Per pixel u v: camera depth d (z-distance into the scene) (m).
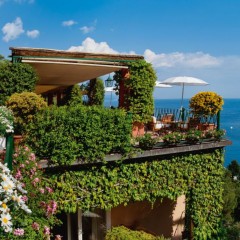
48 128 8.20
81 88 20.92
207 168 11.16
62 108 8.60
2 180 4.62
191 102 12.19
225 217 23.17
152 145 9.70
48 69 13.30
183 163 10.59
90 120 8.59
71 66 12.26
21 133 8.65
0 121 6.77
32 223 6.40
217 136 11.03
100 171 9.16
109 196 9.34
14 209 5.12
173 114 13.95
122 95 12.19
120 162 9.25
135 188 9.77
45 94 27.89
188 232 11.47
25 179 6.86
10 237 5.30
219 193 11.52
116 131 9.02
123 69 12.01
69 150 8.35
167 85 18.22
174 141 10.08
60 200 8.64
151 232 11.35
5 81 9.88
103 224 10.82
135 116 11.24
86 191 9.01
